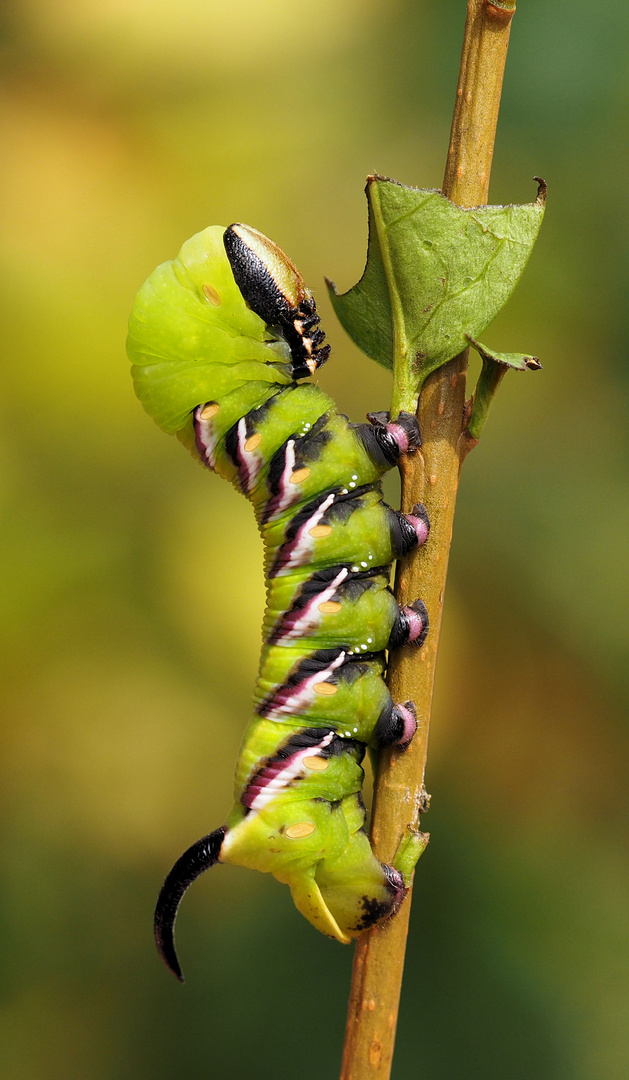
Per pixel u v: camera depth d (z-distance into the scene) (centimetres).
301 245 66
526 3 60
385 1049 46
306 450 46
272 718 46
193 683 60
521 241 45
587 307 60
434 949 55
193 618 61
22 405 62
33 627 59
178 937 56
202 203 67
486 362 45
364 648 46
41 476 61
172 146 67
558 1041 54
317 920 46
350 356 64
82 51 68
